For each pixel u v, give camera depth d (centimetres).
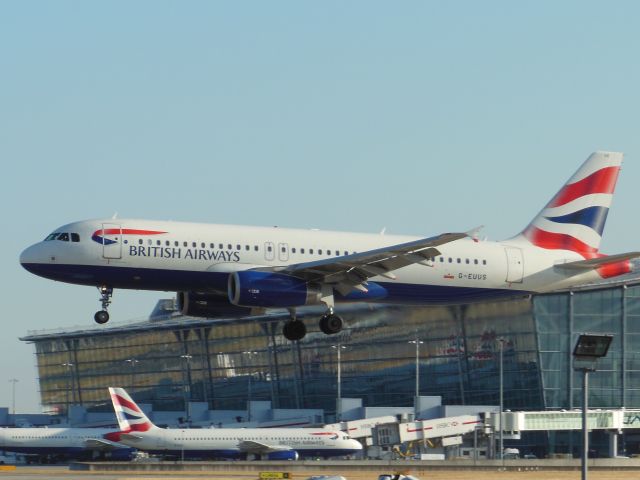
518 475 15325
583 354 9825
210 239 14025
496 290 15525
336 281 14212
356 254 13688
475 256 15338
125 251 13700
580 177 16438
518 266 15612
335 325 14650
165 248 13812
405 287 14950
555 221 16275
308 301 13962
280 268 14012
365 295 14600
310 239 14512
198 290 14088
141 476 15538
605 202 16488
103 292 14100
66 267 13625
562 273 15900
